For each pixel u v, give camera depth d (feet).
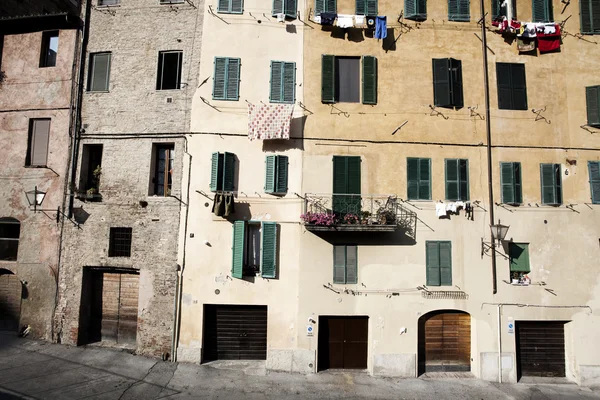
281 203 52.90
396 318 51.75
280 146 53.78
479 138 54.95
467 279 52.60
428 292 52.24
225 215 51.13
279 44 55.42
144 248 52.26
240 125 53.72
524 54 56.65
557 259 53.26
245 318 52.54
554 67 56.49
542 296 52.54
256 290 51.47
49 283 53.36
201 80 54.29
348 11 56.44
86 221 53.67
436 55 56.08
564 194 54.34
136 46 55.83
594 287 52.85
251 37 55.36
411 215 53.11
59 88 56.24
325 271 51.98
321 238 52.47
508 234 53.36
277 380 47.85
